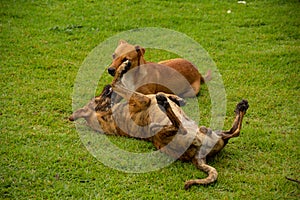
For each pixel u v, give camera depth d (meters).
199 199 5.62
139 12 12.02
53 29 10.89
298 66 9.29
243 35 10.84
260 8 12.38
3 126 7.12
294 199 5.64
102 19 11.55
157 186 5.88
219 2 12.78
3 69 8.98
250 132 6.98
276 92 8.29
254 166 6.24
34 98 7.94
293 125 7.25
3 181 5.91
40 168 6.18
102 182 5.95
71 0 12.70
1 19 11.36
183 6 12.48
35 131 7.03
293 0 12.87
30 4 12.34
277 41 10.56
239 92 8.29
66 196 5.74
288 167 6.23
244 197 5.67
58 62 9.38
